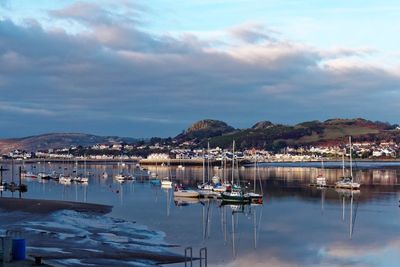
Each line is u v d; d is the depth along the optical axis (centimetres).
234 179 16900
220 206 9381
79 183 16500
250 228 6569
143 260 4350
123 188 14300
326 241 5638
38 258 3089
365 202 9838
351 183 13200
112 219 7262
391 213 8144
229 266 4359
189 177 19675
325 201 10112
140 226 6569
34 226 6200
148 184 15988
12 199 8919
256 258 4719
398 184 14438
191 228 6494
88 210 8288
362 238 5831
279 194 11725
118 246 4988
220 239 5709
